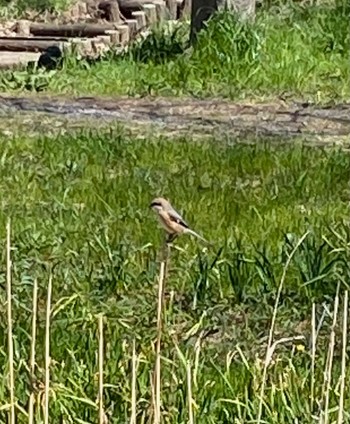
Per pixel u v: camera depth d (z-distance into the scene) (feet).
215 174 39.42
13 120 50.65
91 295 27.45
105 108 53.52
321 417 17.66
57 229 32.55
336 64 60.08
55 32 78.02
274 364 21.79
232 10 61.21
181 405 19.43
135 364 17.39
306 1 74.28
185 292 27.89
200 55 59.06
